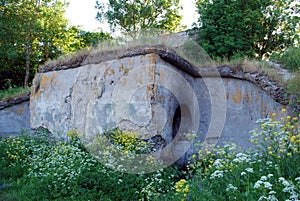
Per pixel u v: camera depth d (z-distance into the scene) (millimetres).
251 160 3523
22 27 14117
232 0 10391
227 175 3332
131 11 16750
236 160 3305
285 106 5367
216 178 3365
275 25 10109
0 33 13750
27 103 8961
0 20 13883
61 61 7945
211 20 9969
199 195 3162
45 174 4785
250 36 10328
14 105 8930
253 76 5977
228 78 6352
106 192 4297
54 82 7879
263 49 10703
